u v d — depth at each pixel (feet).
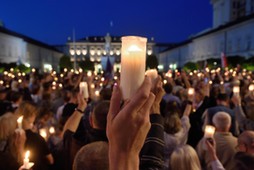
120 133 3.93
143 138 3.98
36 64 257.96
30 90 40.14
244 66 108.88
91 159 6.42
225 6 277.23
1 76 68.44
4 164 10.63
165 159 14.05
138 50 3.91
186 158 11.12
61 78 66.18
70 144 13.62
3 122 12.73
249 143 12.07
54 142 17.34
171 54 338.95
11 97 24.97
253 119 19.02
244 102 25.75
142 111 3.93
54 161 15.47
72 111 19.20
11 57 199.62
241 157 8.89
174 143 14.49
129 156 3.99
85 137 13.14
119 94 3.99
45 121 19.17
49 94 29.53
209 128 11.85
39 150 13.75
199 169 11.24
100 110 10.61
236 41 185.06
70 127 13.85
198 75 60.29
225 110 19.39
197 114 22.15
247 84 35.04
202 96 27.48
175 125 14.76
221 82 40.45
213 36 221.05
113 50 349.61
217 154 14.30
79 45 351.05
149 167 5.94
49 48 300.20
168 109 17.83
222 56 82.17
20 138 11.89
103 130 10.46
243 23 173.27
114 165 4.00
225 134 14.67
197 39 252.83
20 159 11.77
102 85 40.70
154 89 6.53
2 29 188.65
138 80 3.92
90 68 140.36
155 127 6.44
